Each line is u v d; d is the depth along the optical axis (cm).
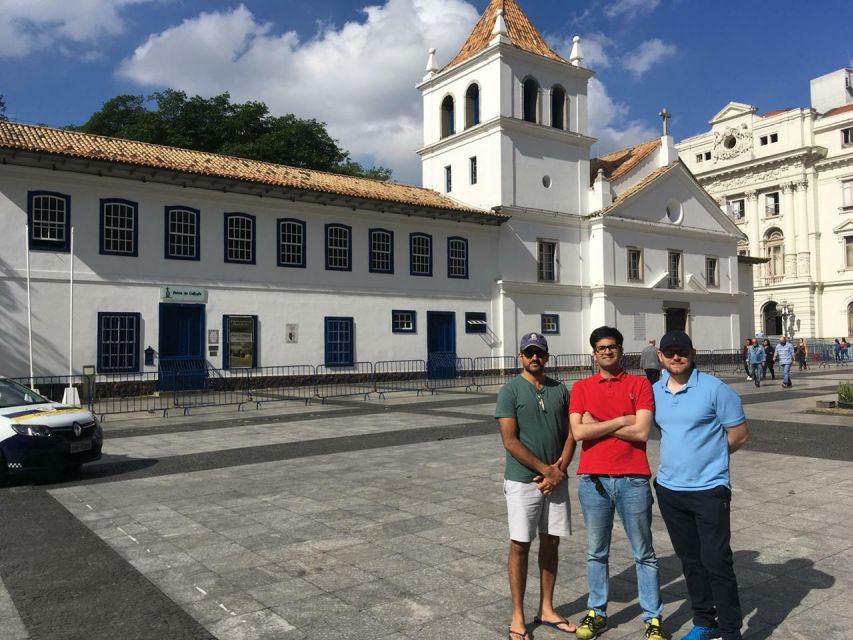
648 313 3522
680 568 567
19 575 561
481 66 3148
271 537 659
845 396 1602
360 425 1480
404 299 2792
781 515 710
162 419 1645
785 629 443
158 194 2233
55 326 2030
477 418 1591
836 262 5184
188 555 608
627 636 440
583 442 448
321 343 2566
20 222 1986
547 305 3219
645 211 3519
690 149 6059
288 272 2498
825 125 5209
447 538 650
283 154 3825
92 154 2028
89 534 677
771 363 2750
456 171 3291
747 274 4256
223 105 3956
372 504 780
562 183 3306
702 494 409
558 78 3297
